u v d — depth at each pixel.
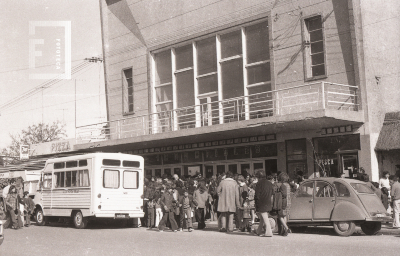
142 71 29.97
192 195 19.06
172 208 17.00
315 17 22.05
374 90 20.58
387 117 20.97
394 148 19.77
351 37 20.52
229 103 25.50
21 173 26.52
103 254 10.86
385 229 15.76
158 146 28.75
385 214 13.91
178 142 26.73
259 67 24.36
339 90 20.89
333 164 21.03
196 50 27.41
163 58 29.27
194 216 19.64
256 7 24.30
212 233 15.73
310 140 21.77
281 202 14.09
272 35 23.42
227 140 25.28
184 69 28.00
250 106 24.39
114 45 31.73
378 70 20.97
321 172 21.38
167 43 28.56
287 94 22.56
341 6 21.08
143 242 13.20
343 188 14.05
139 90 30.09
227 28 25.61
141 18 30.17
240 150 24.89
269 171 23.58
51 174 20.83
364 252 10.05
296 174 22.27
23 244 13.52
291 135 22.56
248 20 24.58
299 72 22.22
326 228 16.41
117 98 31.38
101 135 29.20
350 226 13.74
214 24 26.20
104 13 32.31
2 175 27.69
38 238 15.16
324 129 21.33
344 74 20.80
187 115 25.53
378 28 21.25
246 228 16.52
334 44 21.20
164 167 28.84
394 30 21.95
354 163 20.42
